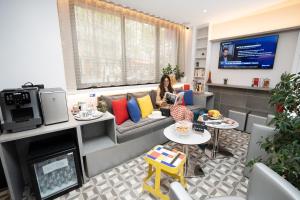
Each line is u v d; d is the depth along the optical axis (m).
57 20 1.85
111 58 2.71
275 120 1.34
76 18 2.27
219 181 1.77
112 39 2.66
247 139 2.80
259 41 3.06
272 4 2.67
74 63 2.31
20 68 1.71
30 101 1.43
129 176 1.85
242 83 3.49
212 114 2.40
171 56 3.78
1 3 1.54
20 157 1.73
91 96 2.46
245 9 2.88
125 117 2.37
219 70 3.83
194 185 1.71
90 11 2.37
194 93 3.75
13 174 1.46
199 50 4.09
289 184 0.84
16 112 1.44
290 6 2.68
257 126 1.65
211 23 3.69
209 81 3.93
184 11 2.95
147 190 1.61
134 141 2.16
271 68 3.00
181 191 0.90
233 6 2.73
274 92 1.47
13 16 1.61
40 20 1.75
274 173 0.94
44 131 1.42
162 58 3.59
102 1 2.45
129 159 2.16
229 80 3.69
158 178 1.47
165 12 2.99
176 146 2.55
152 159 1.50
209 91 4.00
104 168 1.91
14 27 1.63
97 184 1.72
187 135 1.84
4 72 1.64
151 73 3.43
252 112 3.25
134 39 2.99
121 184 1.72
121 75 2.91
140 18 3.00
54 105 1.56
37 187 1.47
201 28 3.95
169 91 3.23
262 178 0.96
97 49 2.52
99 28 2.49
